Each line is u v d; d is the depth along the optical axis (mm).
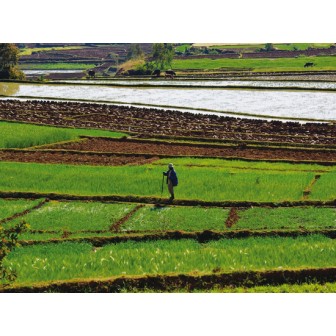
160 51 192625
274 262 28141
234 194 41438
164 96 106562
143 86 121688
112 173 48031
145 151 60938
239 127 73688
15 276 25484
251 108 90500
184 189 42844
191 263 28312
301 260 28312
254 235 33219
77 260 29391
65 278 27078
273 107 90875
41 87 124938
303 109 88438
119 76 170250
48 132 68312
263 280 26516
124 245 32250
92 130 72562
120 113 86562
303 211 37562
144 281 26422
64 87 124250
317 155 58438
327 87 114125
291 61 192750
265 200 40156
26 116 83688
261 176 46406
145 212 38250
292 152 60000
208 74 161750
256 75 149125
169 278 26484
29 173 48281
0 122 78188
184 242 32250
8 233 25531
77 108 91562
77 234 34406
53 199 42344
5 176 47594
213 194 41531
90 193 42750
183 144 64438
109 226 35688
